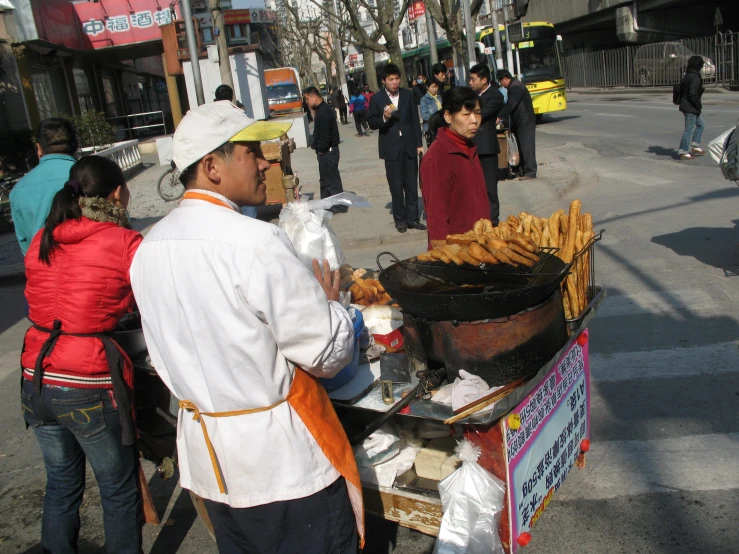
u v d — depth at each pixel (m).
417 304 2.34
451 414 2.24
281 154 9.81
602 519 3.00
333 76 54.94
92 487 3.78
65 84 21.11
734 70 24.27
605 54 35.75
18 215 3.48
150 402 3.30
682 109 11.71
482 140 7.73
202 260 1.80
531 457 2.53
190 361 1.89
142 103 30.95
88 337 2.49
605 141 15.02
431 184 3.66
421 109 12.52
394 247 8.30
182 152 1.89
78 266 2.48
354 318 2.58
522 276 2.47
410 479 2.65
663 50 30.03
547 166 12.42
